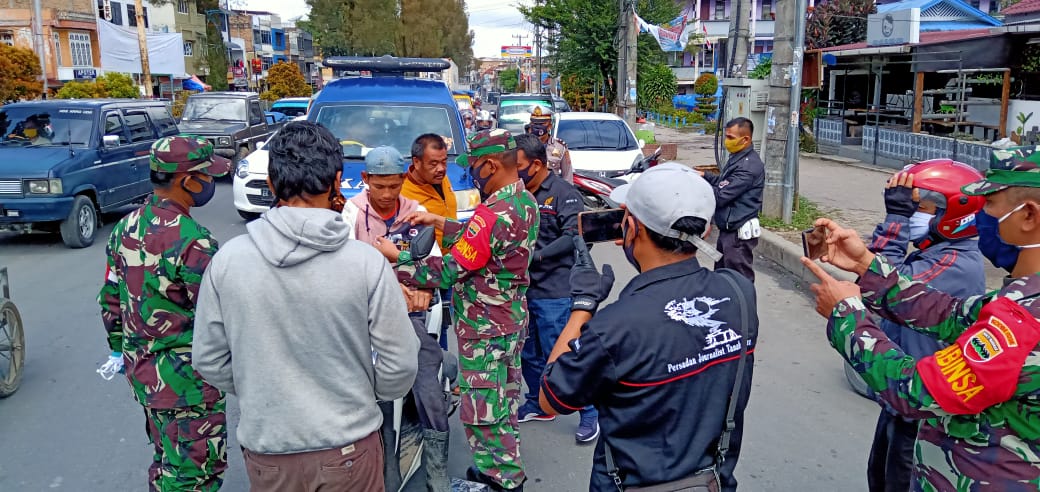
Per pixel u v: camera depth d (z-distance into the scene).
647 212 2.15
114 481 4.15
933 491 2.19
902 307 2.45
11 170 9.49
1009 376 1.86
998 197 2.02
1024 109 16.31
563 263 4.38
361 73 9.99
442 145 4.35
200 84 41.16
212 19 54.12
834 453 4.43
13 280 8.43
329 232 2.24
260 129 18.33
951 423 2.09
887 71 19.53
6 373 5.30
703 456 2.14
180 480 3.09
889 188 3.49
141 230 2.90
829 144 20.61
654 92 39.69
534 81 86.88
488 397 3.56
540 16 29.88
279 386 2.25
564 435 4.71
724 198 6.14
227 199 14.00
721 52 48.44
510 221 3.34
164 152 2.86
